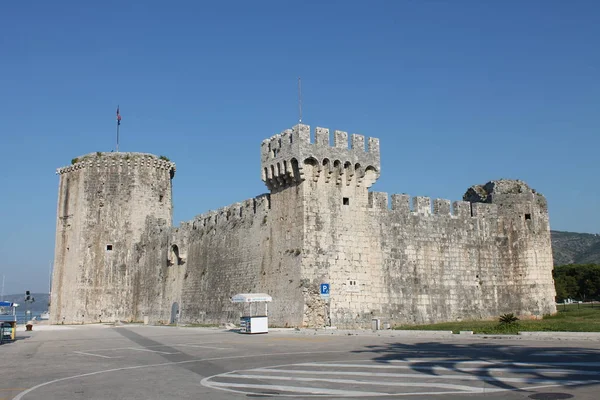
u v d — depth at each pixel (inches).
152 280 3093.0
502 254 2421.3
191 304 2687.0
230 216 2481.5
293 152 2001.7
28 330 2527.1
